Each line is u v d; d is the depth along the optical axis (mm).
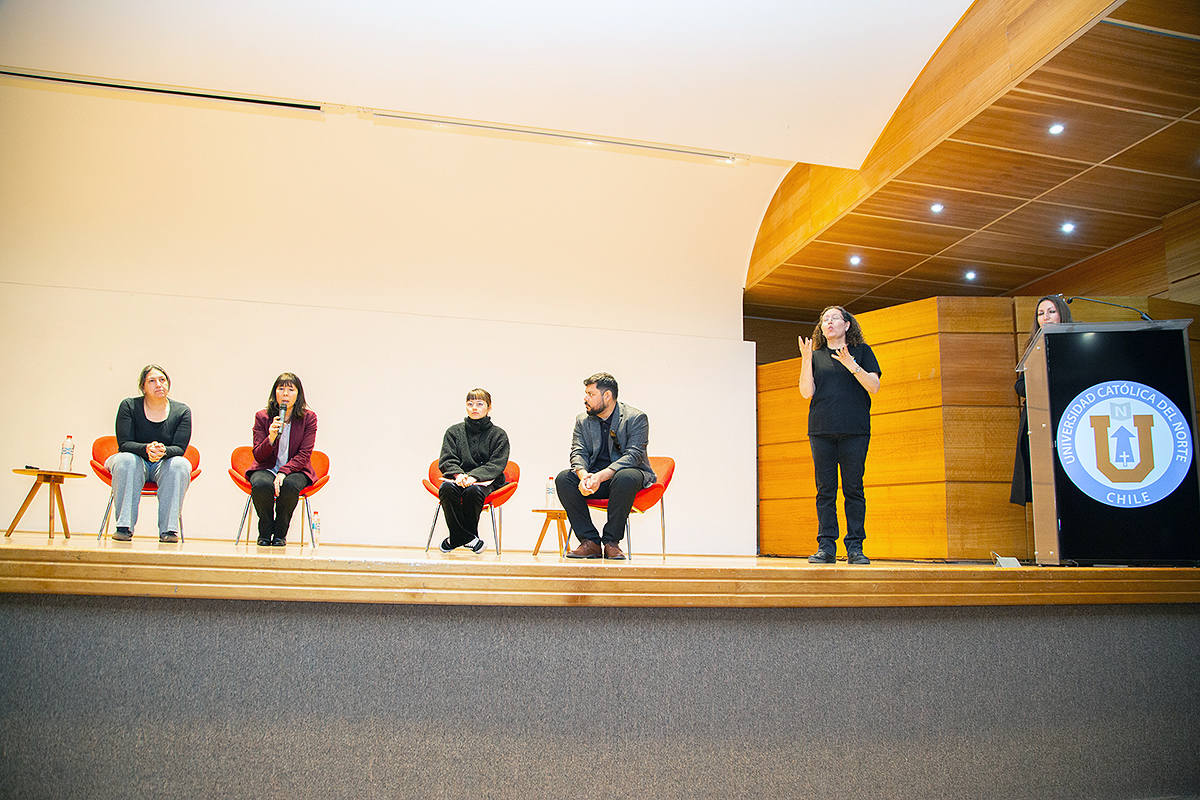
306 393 6742
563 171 7160
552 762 2406
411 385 6934
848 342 3971
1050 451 3129
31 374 6293
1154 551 3051
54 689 2209
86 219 6617
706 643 2561
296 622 2318
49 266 6531
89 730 2209
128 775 2209
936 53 5039
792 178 7070
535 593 2393
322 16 4762
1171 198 5754
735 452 7555
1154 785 2906
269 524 4078
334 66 5078
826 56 5066
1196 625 3070
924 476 6203
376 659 2344
